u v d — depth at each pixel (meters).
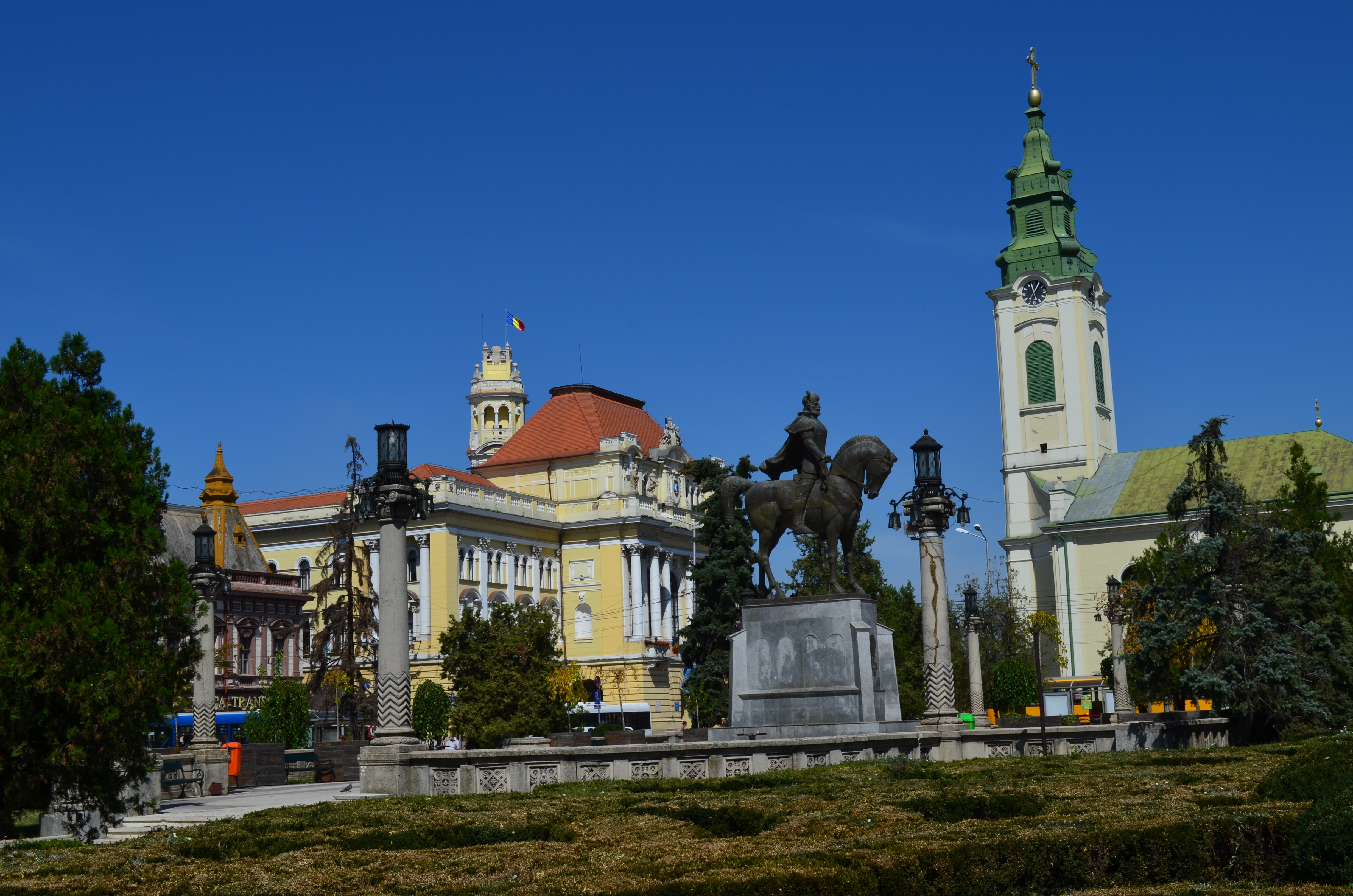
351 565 74.81
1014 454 110.00
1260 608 49.53
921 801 18.11
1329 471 94.62
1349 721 48.72
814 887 12.64
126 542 26.02
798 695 30.27
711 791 21.61
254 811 26.28
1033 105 114.00
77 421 25.98
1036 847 14.30
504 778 23.95
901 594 80.62
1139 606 53.25
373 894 13.13
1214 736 46.56
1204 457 52.91
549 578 112.50
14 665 22.94
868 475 31.05
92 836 23.69
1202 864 14.85
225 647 75.50
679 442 124.19
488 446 157.12
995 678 76.81
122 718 24.34
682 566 118.12
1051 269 110.81
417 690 71.38
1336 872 13.62
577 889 12.36
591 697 106.06
